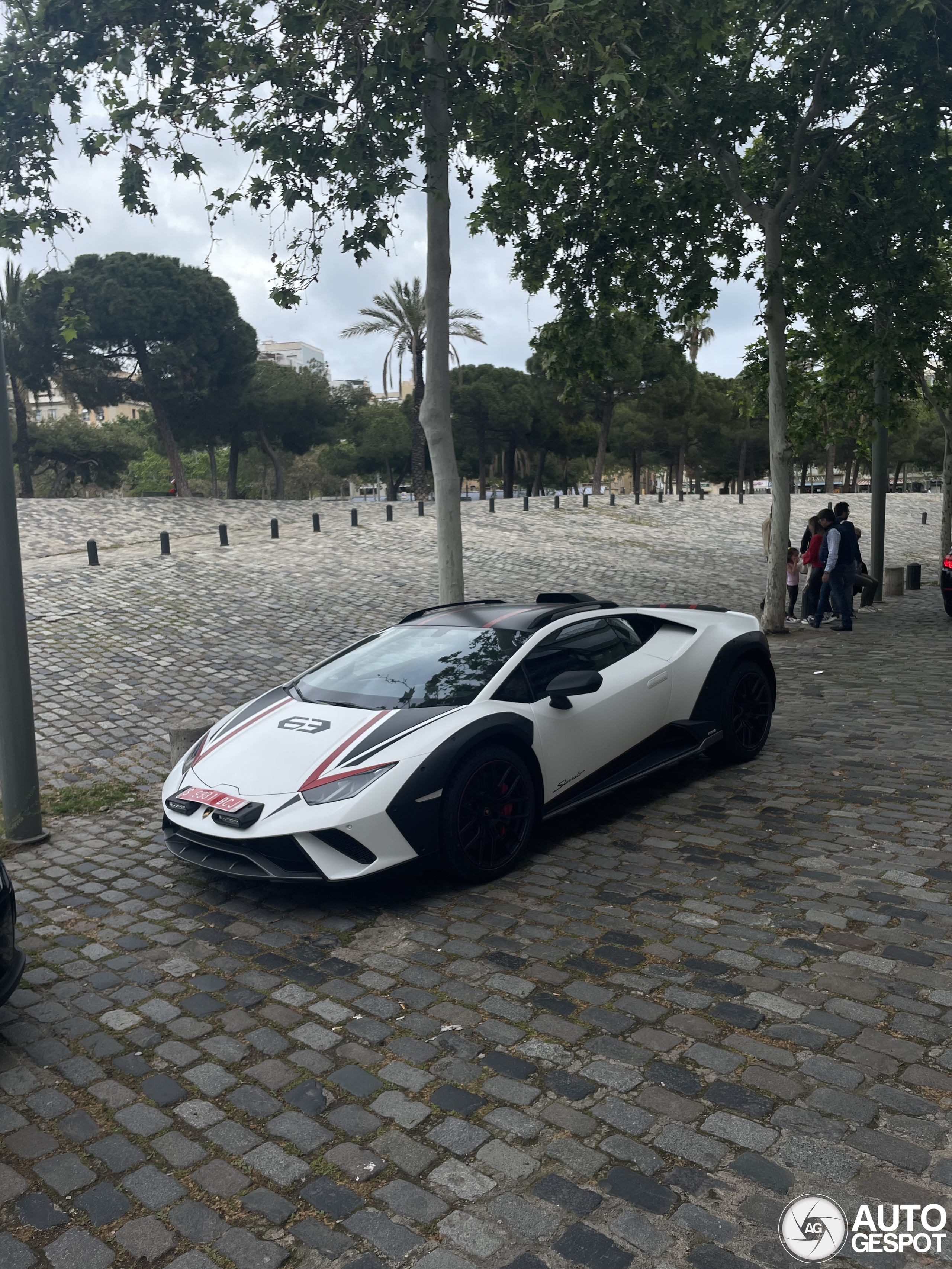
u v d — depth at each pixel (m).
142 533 26.12
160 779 7.07
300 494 74.25
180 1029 3.28
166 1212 2.36
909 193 12.12
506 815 4.57
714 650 6.07
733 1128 2.56
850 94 11.98
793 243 13.48
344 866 4.13
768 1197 2.29
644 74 9.95
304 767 4.42
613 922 3.96
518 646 5.19
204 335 36.44
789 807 5.38
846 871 4.37
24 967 3.31
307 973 3.67
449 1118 2.68
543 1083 2.82
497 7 7.61
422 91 7.79
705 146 12.35
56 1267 2.19
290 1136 2.64
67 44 7.84
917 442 57.03
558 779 4.92
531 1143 2.55
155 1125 2.73
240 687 10.10
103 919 4.34
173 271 35.88
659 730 5.64
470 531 25.88
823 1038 2.98
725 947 3.66
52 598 15.19
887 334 12.84
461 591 9.42
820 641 12.25
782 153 12.47
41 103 7.68
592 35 7.23
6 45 7.77
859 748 6.62
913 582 18.78
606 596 17.30
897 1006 3.15
